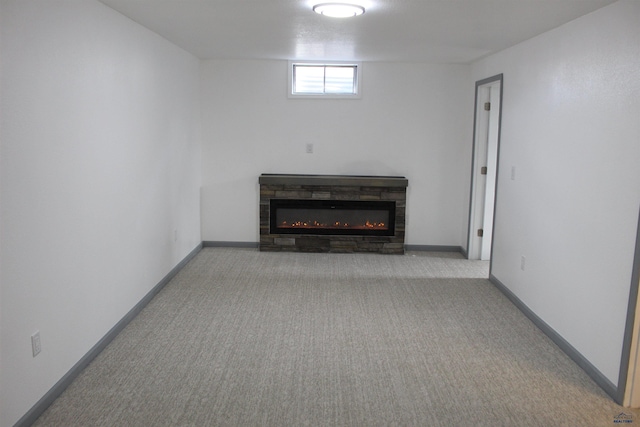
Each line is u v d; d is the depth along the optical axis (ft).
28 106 8.05
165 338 11.89
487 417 8.79
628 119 9.02
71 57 9.46
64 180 9.30
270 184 19.74
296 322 13.00
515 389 9.75
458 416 8.80
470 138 19.71
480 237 19.56
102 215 11.03
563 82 11.62
